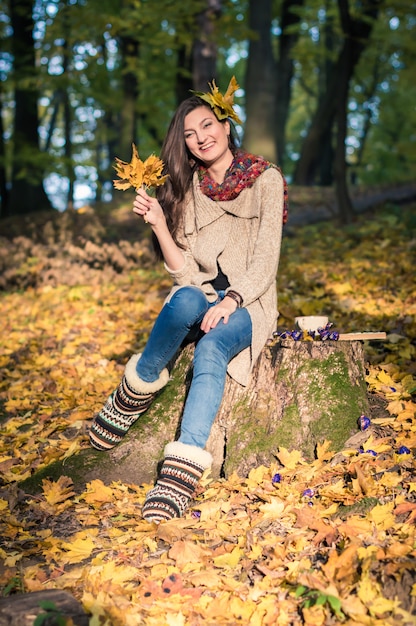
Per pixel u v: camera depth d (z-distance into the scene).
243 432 3.12
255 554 2.40
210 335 2.95
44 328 6.39
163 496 2.74
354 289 6.11
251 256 3.26
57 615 2.05
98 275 8.17
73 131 21.84
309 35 18.73
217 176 3.34
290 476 2.91
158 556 2.52
